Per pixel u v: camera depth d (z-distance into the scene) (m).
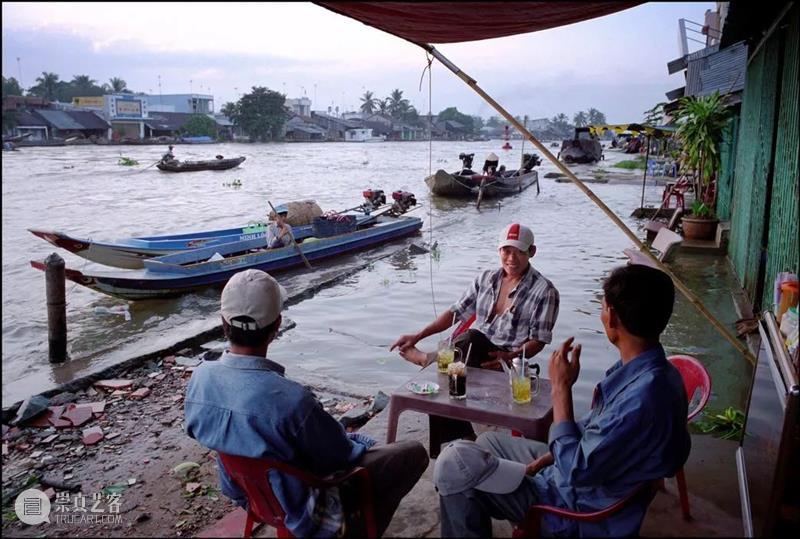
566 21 3.81
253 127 94.94
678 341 6.78
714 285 9.18
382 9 3.30
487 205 20.44
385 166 42.56
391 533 3.11
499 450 2.87
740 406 5.04
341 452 2.56
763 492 2.74
